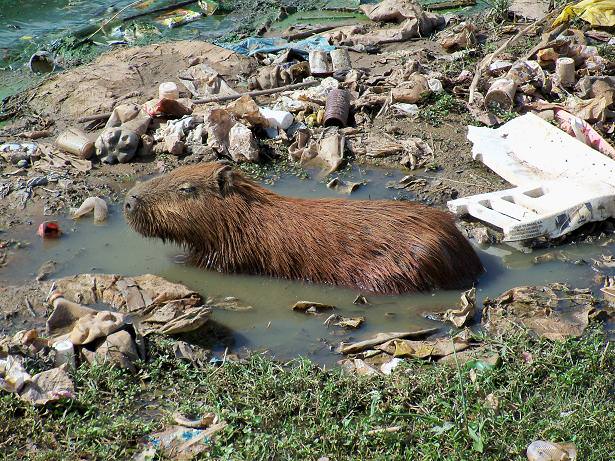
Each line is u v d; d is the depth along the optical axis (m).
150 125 15.38
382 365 9.32
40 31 20.67
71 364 8.95
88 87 16.91
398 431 8.12
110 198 13.65
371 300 10.89
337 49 17.84
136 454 7.94
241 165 14.59
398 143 14.95
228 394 8.67
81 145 14.63
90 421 8.24
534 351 9.38
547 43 16.98
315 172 14.47
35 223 12.89
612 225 12.55
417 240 10.98
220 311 10.67
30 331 9.32
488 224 12.68
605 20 18.94
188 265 11.94
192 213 11.55
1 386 8.46
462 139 15.23
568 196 12.51
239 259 11.59
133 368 9.05
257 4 22.20
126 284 10.77
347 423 8.15
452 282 11.09
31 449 7.96
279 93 16.72
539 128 14.16
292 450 7.88
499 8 20.17
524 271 11.54
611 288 10.80
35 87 17.31
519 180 13.65
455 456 7.79
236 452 7.88
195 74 17.27
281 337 10.07
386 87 16.67
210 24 21.19
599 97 15.20
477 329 10.09
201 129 14.94
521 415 8.41
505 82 15.81
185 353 9.41
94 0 22.72
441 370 8.92
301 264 11.35
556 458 7.68
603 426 8.12
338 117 15.42
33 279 11.41
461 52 18.23
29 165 14.51
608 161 13.28
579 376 8.87
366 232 11.16
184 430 8.20
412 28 19.61
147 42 19.86
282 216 11.49
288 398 8.55
